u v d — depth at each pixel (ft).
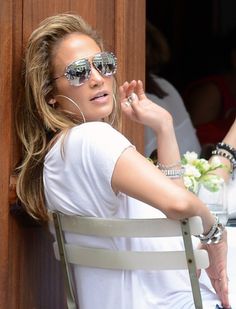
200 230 16.07
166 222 16.17
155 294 17.25
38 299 19.88
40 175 18.10
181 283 17.52
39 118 17.97
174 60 37.55
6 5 18.38
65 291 18.61
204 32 39.09
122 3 22.04
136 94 18.90
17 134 18.66
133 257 16.60
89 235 17.03
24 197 18.31
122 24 22.08
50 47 17.78
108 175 16.33
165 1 38.96
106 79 17.81
